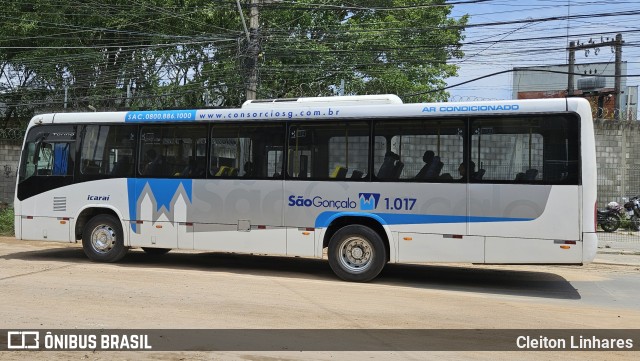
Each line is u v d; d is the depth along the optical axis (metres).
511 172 9.07
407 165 9.62
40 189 11.95
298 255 10.17
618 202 20.56
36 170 12.02
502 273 11.52
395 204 9.64
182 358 5.62
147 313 7.38
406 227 9.58
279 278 10.30
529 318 7.52
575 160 8.80
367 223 9.99
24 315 7.21
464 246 9.27
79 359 5.59
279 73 23.75
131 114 11.42
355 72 24.39
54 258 12.47
